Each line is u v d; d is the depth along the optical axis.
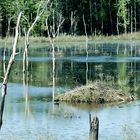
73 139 24.66
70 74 53.62
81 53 83.38
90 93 35.75
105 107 33.66
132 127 27.03
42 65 64.00
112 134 25.50
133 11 142.12
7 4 113.19
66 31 130.50
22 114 31.20
